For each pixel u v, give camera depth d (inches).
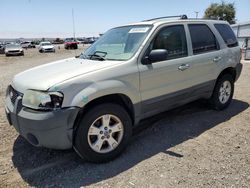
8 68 648.4
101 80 139.6
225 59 215.3
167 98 173.6
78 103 130.0
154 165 141.3
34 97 131.1
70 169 140.4
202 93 202.1
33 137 133.4
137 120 161.2
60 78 134.4
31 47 2417.6
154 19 197.9
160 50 154.9
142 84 156.6
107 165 143.3
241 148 158.7
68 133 130.8
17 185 128.3
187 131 184.2
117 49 170.1
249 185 123.3
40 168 142.3
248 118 207.2
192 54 188.2
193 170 135.8
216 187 122.3
